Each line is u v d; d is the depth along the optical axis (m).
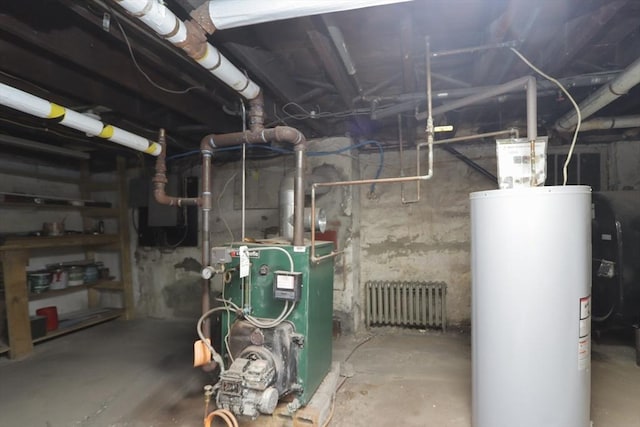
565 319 1.53
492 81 2.26
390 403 2.16
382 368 2.63
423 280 3.49
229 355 1.81
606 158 3.23
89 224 4.14
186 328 3.70
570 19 1.62
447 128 1.95
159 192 2.50
